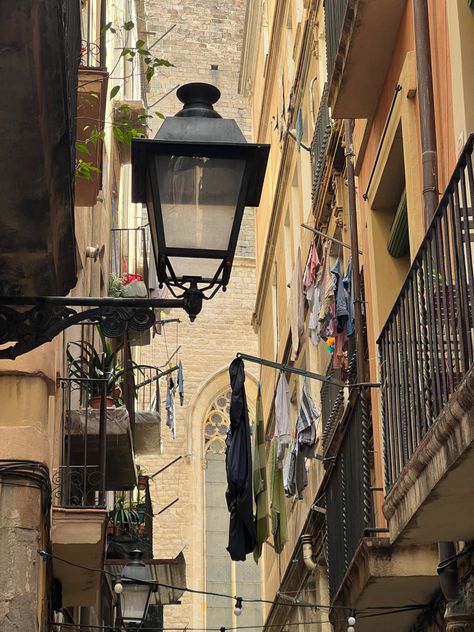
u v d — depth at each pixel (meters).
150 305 6.85
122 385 20.80
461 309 7.91
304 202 25.03
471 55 10.33
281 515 21.55
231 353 48.56
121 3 33.59
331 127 19.05
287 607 25.92
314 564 21.05
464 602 10.23
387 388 10.94
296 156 26.72
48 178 6.62
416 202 12.20
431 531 9.73
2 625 11.40
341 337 18.08
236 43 53.69
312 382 23.59
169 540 45.78
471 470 8.21
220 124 7.29
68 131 6.64
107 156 25.95
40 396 12.22
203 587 45.47
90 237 21.16
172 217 7.00
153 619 26.27
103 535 14.87
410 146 12.35
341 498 14.59
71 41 7.54
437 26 11.41
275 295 31.38
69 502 14.62
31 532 11.72
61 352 15.30
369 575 11.80
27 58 5.75
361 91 14.25
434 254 8.97
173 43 53.16
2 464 11.83
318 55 22.78
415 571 11.76
